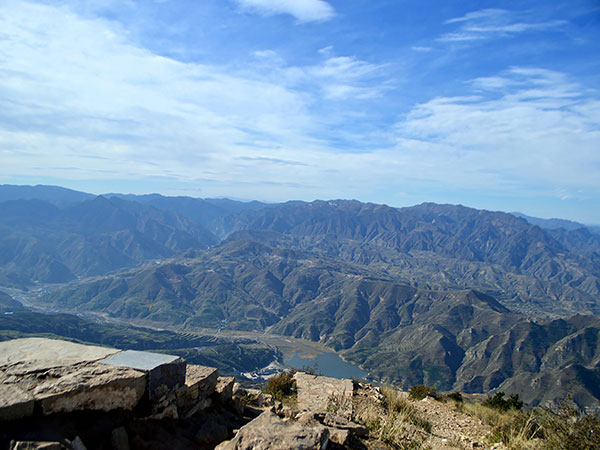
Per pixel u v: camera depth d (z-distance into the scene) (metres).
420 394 17.61
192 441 6.42
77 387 5.57
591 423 9.14
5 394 5.25
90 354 7.04
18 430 4.95
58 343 7.52
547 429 10.03
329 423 8.68
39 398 5.23
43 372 6.14
